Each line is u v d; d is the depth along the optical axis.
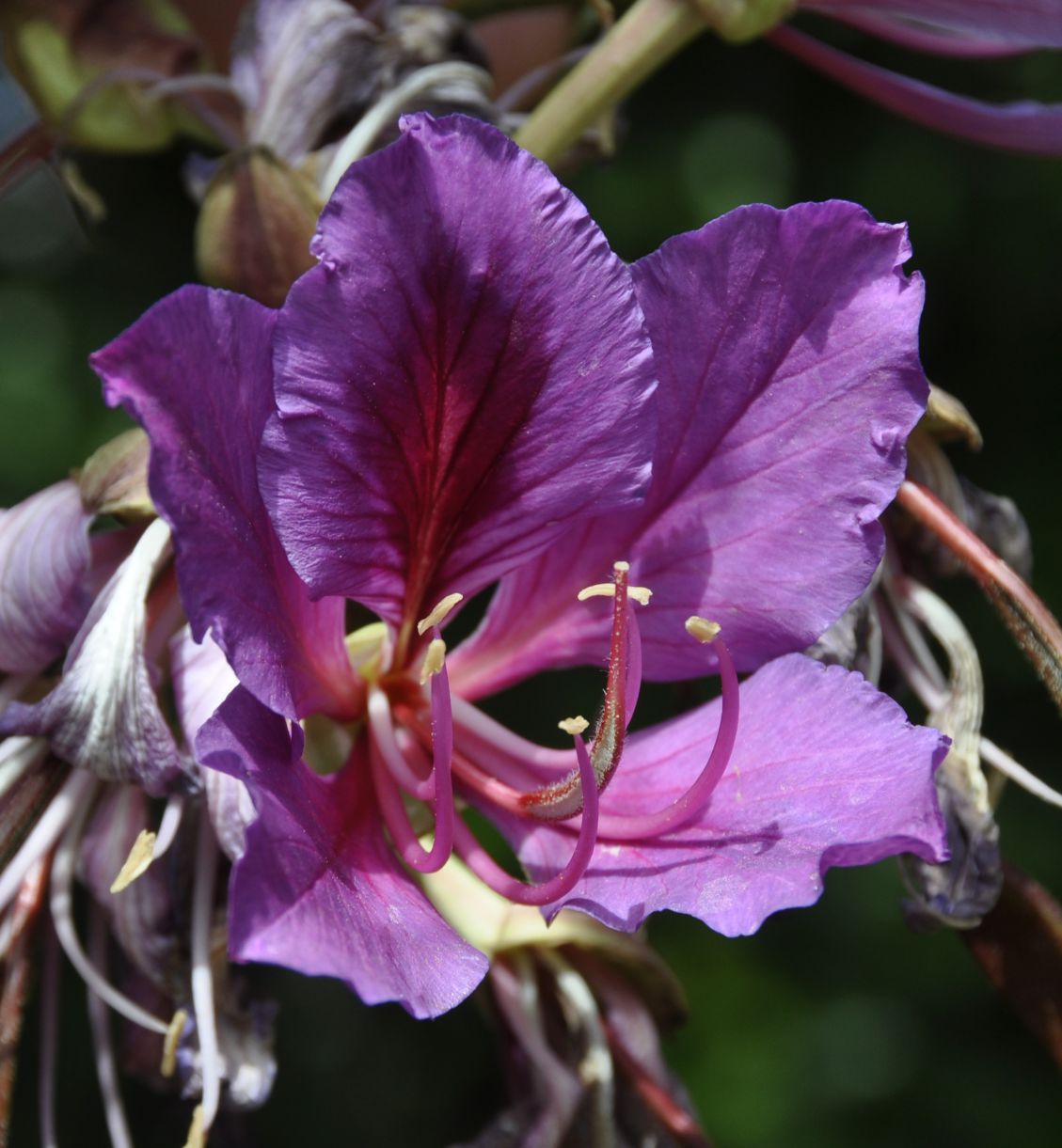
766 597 0.47
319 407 0.46
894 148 1.10
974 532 0.53
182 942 0.50
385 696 0.49
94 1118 0.98
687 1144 0.52
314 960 0.43
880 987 1.01
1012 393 1.13
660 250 0.47
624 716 0.46
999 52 0.54
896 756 0.46
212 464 0.45
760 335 0.47
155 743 0.47
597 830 0.47
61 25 0.54
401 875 0.47
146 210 1.10
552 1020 0.53
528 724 1.03
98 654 0.48
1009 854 1.02
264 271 0.50
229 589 0.45
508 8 0.55
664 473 0.48
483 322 0.46
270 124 0.52
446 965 0.45
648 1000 0.53
